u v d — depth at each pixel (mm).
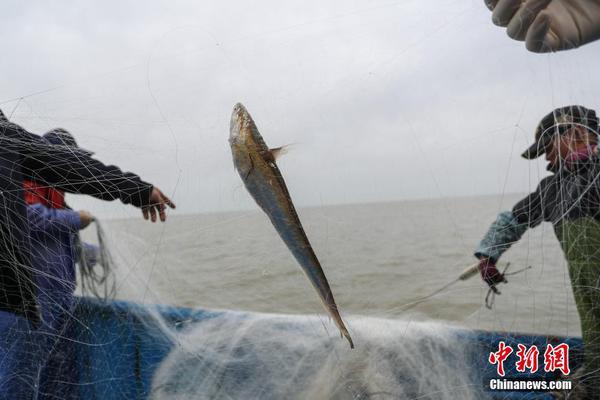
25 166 2156
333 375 2186
